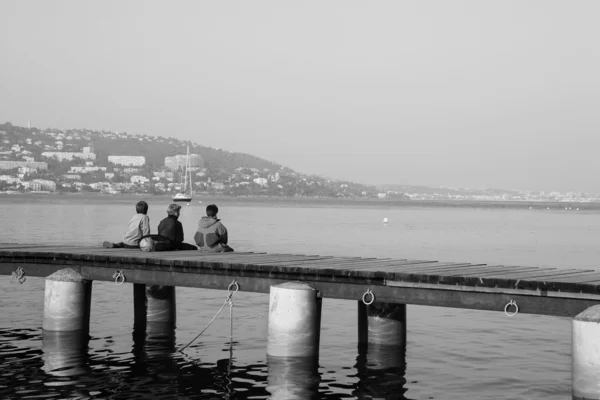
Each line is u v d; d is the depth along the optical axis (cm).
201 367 1538
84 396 1333
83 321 1777
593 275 1464
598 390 1199
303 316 1516
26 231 6328
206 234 1934
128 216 10631
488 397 1352
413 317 2178
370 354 1669
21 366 1531
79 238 5309
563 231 8569
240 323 2031
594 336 1204
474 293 1385
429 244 5828
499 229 9088
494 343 1812
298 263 1656
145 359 1603
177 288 2714
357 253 4681
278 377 1463
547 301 1327
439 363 1596
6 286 2712
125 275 1730
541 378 1484
